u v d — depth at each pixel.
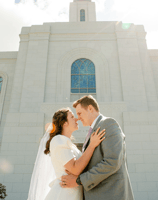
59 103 11.05
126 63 14.24
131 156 9.11
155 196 8.25
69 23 16.03
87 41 15.36
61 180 2.05
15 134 9.82
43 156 2.59
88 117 2.40
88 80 14.37
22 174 8.89
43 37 15.29
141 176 8.66
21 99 12.95
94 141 2.00
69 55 14.91
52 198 2.03
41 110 10.84
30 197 2.37
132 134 9.67
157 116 10.05
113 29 15.74
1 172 8.91
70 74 14.38
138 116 10.12
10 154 9.32
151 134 9.61
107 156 1.81
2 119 14.11
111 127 1.97
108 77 14.04
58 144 2.15
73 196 2.05
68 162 2.04
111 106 10.84
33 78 13.69
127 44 14.93
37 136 9.80
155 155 9.09
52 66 14.45
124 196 1.77
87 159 1.98
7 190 8.54
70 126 2.49
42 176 2.48
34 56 14.49
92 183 1.80
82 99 2.48
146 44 15.24
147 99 13.61
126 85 13.53
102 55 14.81
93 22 15.98
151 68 15.19
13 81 14.21
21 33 15.91
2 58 16.31
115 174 1.85
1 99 14.79
